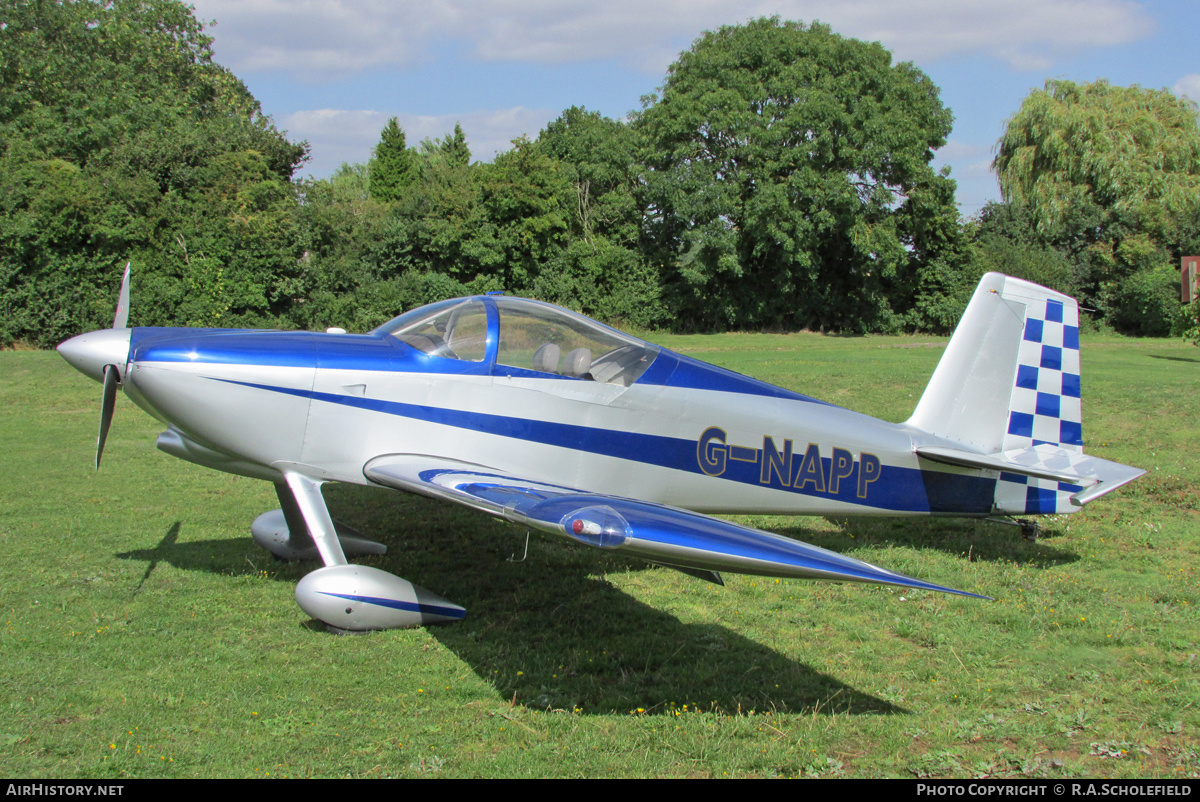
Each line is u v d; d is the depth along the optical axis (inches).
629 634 182.5
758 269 1296.8
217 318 909.8
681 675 161.3
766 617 192.5
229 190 978.1
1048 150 1427.2
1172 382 523.8
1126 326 1314.0
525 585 213.5
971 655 170.7
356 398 195.9
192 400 192.2
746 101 1197.1
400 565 227.8
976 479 235.6
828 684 158.4
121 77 1349.7
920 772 127.7
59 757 126.1
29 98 1149.7
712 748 133.4
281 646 170.4
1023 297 238.1
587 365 207.9
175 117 1158.3
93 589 200.7
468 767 126.9
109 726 135.4
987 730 140.0
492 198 1167.6
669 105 1213.7
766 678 160.7
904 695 153.9
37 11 1409.9
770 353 858.1
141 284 876.6
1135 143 1437.0
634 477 211.2
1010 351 237.6
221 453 203.0
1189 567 225.5
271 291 971.3
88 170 936.9
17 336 822.5
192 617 184.2
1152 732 139.9
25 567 216.8
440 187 1184.2
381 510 284.2
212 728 136.3
